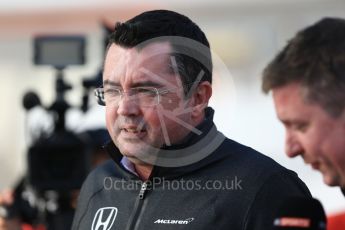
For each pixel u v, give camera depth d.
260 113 19.28
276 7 21.44
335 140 4.56
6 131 23.95
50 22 22.64
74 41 12.41
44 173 12.07
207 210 6.55
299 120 4.63
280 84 4.67
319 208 5.00
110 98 6.75
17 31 23.20
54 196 12.20
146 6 21.78
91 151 12.25
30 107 12.38
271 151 18.86
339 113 4.51
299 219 4.96
